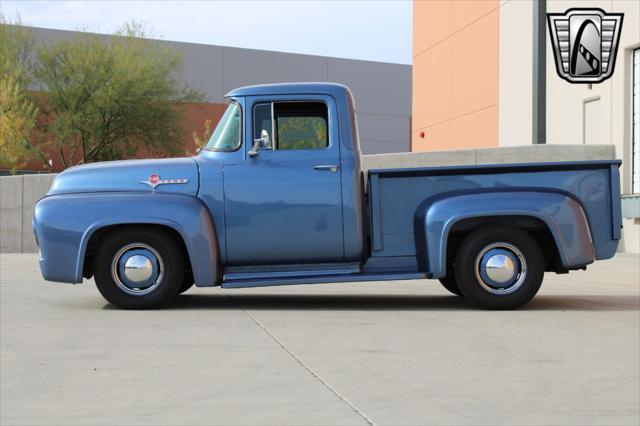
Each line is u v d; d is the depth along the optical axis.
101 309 7.99
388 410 4.14
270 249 7.96
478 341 6.12
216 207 7.93
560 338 6.28
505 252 7.84
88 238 7.76
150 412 4.11
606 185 7.90
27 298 9.01
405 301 8.82
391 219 8.01
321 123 8.07
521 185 7.87
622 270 13.06
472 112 25.22
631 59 17.27
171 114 43.09
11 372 5.06
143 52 42.31
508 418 4.00
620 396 4.45
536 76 15.23
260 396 4.43
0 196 19.05
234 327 6.80
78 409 4.18
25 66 42.34
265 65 58.34
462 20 25.77
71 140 44.06
